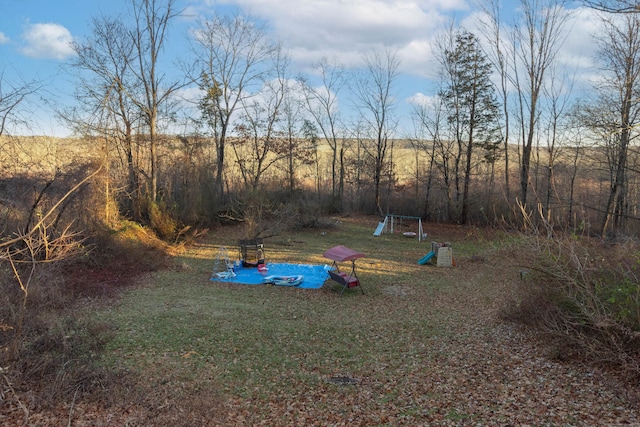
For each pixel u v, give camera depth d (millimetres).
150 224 22062
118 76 22484
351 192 37969
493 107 29828
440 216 32938
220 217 27734
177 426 5605
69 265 13766
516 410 5934
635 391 6090
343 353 8758
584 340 7258
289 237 25172
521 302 10031
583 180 27891
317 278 15969
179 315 10922
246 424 5941
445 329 10219
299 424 5949
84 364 7117
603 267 7773
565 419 5547
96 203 17062
